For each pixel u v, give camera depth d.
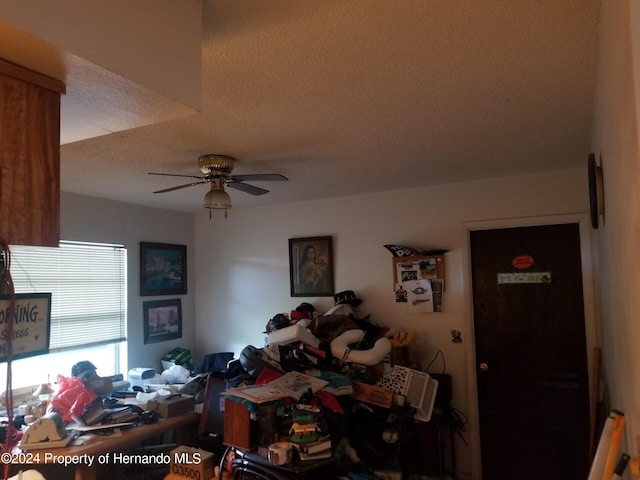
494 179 3.62
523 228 3.57
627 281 1.14
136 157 2.84
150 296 4.49
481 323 3.67
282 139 2.53
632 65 0.78
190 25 1.25
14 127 0.98
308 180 3.57
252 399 2.45
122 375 3.90
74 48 0.94
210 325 4.95
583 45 1.56
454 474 3.46
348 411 2.94
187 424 3.05
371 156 2.91
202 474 2.56
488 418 3.61
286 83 1.81
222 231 4.94
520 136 2.56
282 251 4.56
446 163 3.12
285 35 1.46
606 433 1.21
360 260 4.14
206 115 2.14
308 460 2.24
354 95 1.95
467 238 3.71
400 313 3.90
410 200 3.94
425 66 1.70
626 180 0.99
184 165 3.05
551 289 3.47
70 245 3.81
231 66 1.66
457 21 1.41
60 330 3.67
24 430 2.57
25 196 0.99
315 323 3.63
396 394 3.08
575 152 2.89
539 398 3.46
